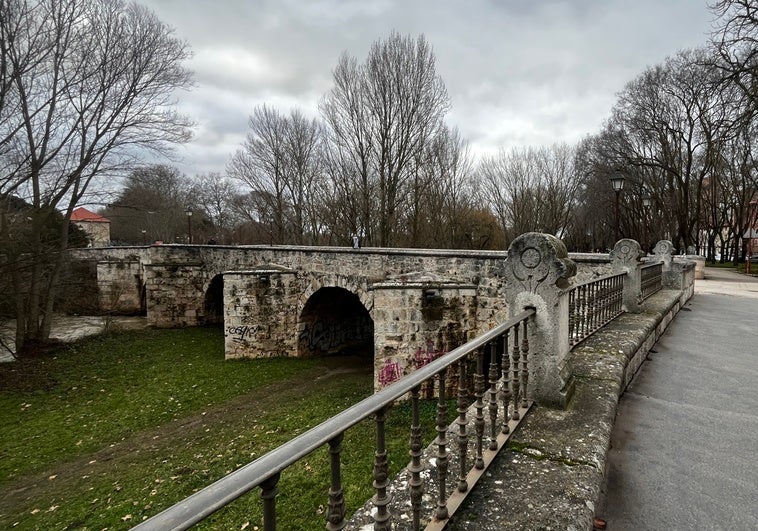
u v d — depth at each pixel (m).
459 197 30.75
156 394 13.69
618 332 6.00
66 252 17.62
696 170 33.09
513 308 3.55
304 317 17.95
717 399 4.66
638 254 7.73
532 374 3.50
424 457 2.79
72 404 13.02
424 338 12.48
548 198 38.03
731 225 38.19
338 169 27.17
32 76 15.42
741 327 8.68
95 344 19.30
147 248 27.39
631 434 3.85
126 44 17.38
